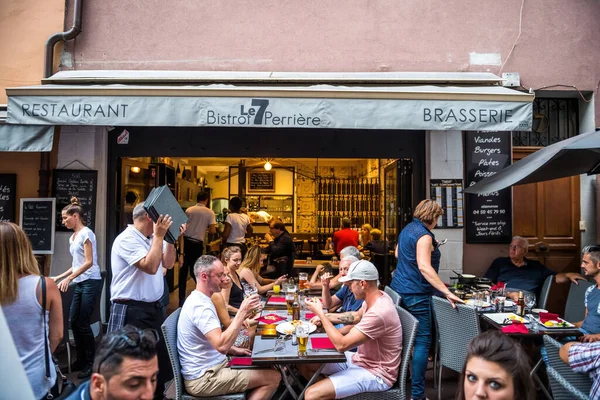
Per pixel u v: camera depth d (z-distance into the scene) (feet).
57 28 18.88
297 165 40.57
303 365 11.60
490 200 18.92
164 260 12.82
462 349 12.34
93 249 15.42
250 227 31.17
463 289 16.14
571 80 18.89
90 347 15.33
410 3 18.99
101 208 19.03
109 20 18.93
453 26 18.98
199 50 18.94
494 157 18.95
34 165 19.21
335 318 12.76
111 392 5.07
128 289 11.83
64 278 15.76
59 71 18.66
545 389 12.03
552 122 19.74
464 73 18.31
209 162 37.29
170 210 11.46
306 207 40.42
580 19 18.95
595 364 7.95
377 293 10.80
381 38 18.95
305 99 14.84
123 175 20.54
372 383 10.19
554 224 19.15
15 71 18.76
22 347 7.69
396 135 19.53
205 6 18.95
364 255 24.82
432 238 13.39
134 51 18.93
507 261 17.60
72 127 18.93
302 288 16.49
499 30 18.97
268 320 12.85
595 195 18.84
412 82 17.66
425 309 13.29
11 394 3.20
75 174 18.83
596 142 10.86
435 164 18.94
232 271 15.28
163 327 10.14
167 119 14.75
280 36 18.95
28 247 8.03
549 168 14.34
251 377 10.34
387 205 23.18
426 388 14.47
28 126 15.60
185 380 10.25
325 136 19.49
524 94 15.01
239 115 14.80
